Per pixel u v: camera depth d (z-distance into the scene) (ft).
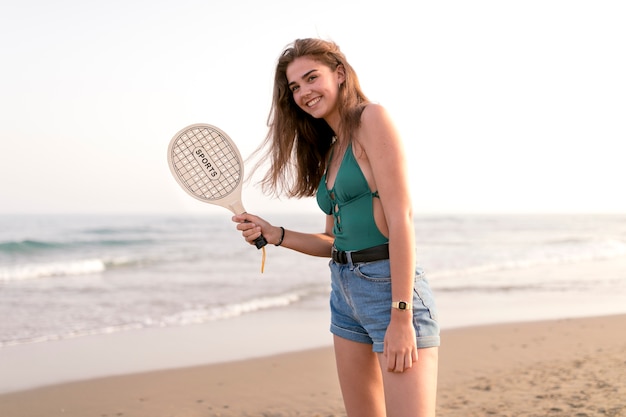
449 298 38.86
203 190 8.96
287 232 9.25
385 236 7.91
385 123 7.72
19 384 20.12
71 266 58.95
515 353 22.95
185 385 19.88
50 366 22.48
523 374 19.44
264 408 17.39
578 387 17.26
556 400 16.11
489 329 28.09
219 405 17.76
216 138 9.02
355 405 8.77
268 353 24.40
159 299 39.04
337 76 8.43
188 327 29.89
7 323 31.01
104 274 55.52
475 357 22.47
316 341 26.71
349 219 8.00
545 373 19.34
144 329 29.43
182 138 8.94
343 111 8.15
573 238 118.62
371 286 7.88
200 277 52.16
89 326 30.19
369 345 8.59
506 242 105.81
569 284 46.14
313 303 37.42
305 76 8.32
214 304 36.76
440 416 15.40
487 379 19.07
